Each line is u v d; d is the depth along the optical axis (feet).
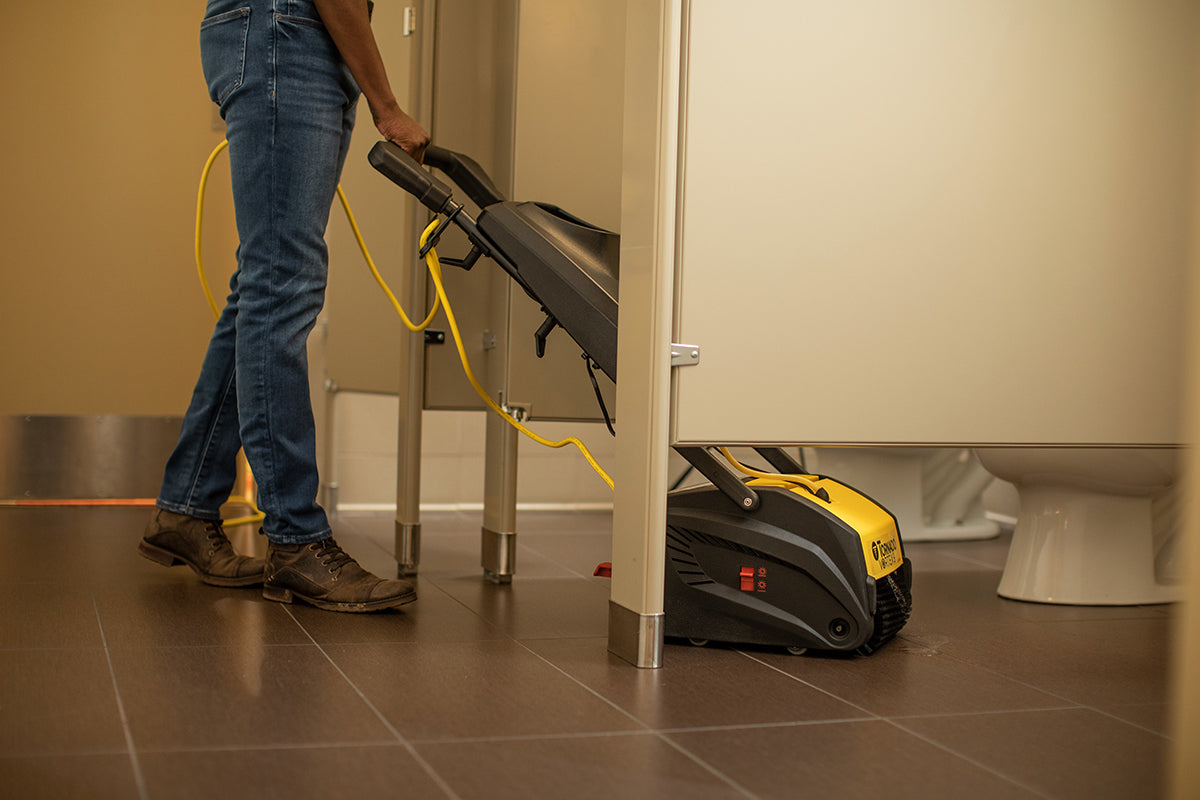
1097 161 4.81
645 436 4.28
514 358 6.15
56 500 9.10
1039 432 4.75
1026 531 6.44
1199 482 2.23
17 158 8.96
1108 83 4.82
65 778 2.85
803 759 3.25
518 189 6.12
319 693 3.76
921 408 4.57
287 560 5.26
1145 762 3.34
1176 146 4.94
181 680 3.85
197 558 5.75
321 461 9.61
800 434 4.39
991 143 4.64
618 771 3.08
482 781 2.95
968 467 9.06
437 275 5.45
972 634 5.28
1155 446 4.94
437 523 9.27
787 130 4.32
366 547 7.73
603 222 6.39
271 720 3.42
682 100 4.19
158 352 9.36
